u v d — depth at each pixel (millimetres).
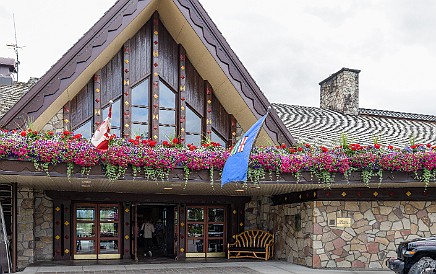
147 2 12062
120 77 12961
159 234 16641
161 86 13398
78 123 12375
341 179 11344
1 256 10469
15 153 9203
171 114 13406
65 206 13297
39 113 10867
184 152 10555
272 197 14836
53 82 11023
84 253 13539
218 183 10875
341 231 12562
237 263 13258
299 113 18734
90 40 11383
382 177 11367
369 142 15797
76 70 11195
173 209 14594
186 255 14406
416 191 12695
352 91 20438
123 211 13922
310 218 12617
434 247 9484
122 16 11719
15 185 11227
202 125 13758
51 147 9430
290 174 11133
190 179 10625
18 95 13336
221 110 14008
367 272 11898
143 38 13289
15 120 10711
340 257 12469
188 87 13672
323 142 14891
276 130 12969
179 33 13125
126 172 10125
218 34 12711
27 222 12312
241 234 14648
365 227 12633
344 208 12648
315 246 12391
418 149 11797
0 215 10641
